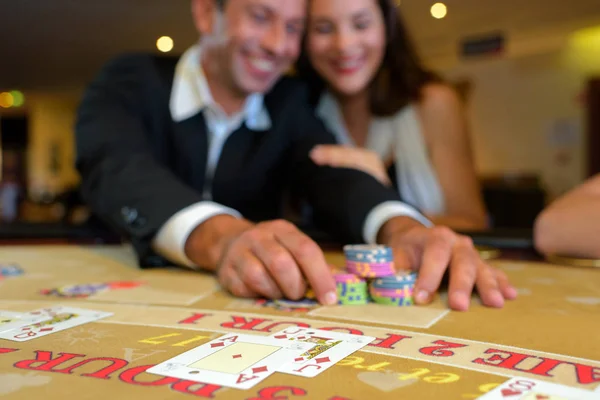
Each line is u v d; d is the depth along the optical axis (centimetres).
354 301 97
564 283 114
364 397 54
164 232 131
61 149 1383
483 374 60
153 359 66
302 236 105
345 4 211
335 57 221
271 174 204
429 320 85
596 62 776
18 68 974
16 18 690
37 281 119
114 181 144
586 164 795
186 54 199
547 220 144
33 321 84
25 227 194
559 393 55
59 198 1063
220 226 125
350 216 148
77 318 86
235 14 169
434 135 255
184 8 656
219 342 72
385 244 128
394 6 232
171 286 113
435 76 269
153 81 189
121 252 162
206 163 195
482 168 902
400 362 64
